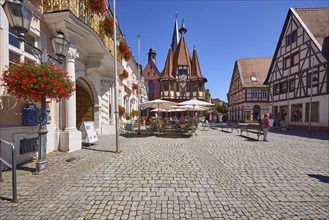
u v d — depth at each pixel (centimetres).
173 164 498
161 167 471
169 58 3203
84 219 251
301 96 1839
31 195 313
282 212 274
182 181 382
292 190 349
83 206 282
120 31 1427
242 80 3284
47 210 270
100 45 795
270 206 290
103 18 880
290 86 2022
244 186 363
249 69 3428
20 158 493
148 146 755
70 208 276
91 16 743
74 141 662
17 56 513
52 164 488
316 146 817
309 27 1811
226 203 297
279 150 712
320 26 1806
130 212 268
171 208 280
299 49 1869
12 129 468
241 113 3347
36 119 531
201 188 350
